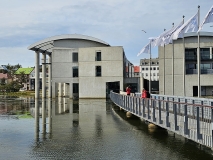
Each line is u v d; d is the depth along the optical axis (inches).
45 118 885.2
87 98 2063.2
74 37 2107.5
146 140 533.3
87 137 567.8
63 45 2142.0
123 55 2133.4
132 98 835.4
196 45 1847.9
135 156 417.4
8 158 415.2
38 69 2087.8
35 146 491.2
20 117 916.0
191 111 437.4
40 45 2011.6
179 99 856.9
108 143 509.7
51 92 2317.9
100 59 2068.2
